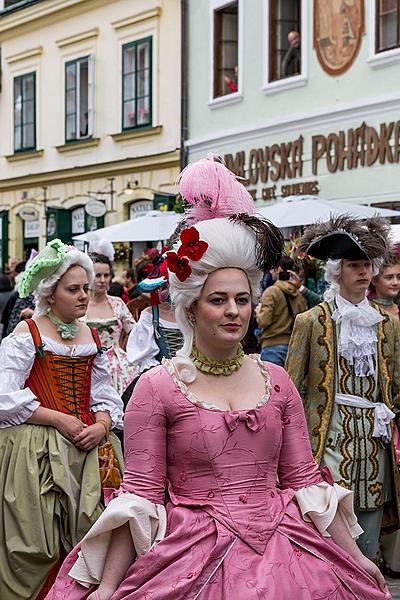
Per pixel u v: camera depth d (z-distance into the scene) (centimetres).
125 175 2167
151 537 311
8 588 491
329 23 1579
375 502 500
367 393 503
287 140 1680
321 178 1608
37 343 509
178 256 318
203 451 316
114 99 2177
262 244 324
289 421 334
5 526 492
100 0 2189
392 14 1472
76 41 2283
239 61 1789
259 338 1095
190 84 1945
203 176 335
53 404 510
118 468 529
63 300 516
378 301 669
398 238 898
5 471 499
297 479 332
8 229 2595
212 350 326
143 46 2084
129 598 303
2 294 1444
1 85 2580
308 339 508
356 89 1534
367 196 1520
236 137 1806
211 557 305
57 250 517
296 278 1057
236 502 314
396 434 585
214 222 323
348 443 497
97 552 314
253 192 1764
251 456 319
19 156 2512
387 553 604
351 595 319
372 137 1505
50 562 494
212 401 321
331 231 502
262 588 300
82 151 2294
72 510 496
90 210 2109
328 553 321
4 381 502
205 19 1886
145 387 322
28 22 2441
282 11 1702
